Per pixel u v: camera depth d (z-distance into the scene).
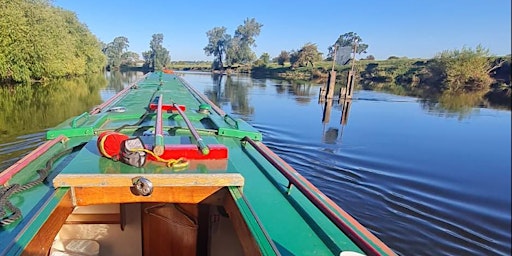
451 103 18.45
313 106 19.75
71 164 2.80
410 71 34.94
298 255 2.10
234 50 81.12
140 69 81.75
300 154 9.73
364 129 13.11
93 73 50.50
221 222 3.38
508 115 0.91
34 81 28.17
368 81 38.03
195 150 2.99
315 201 2.30
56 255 3.42
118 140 2.95
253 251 2.17
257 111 17.47
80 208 3.55
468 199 6.08
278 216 2.55
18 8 24.38
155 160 2.89
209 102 8.99
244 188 3.01
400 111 17.80
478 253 5.08
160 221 3.33
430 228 5.73
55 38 29.72
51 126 11.59
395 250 5.21
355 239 1.83
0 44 23.00
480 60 16.31
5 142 9.30
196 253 3.30
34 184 2.68
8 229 2.07
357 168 8.51
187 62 110.06
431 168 7.64
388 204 6.56
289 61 68.38
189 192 2.71
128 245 3.74
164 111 6.34
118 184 2.52
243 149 4.22
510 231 0.87
